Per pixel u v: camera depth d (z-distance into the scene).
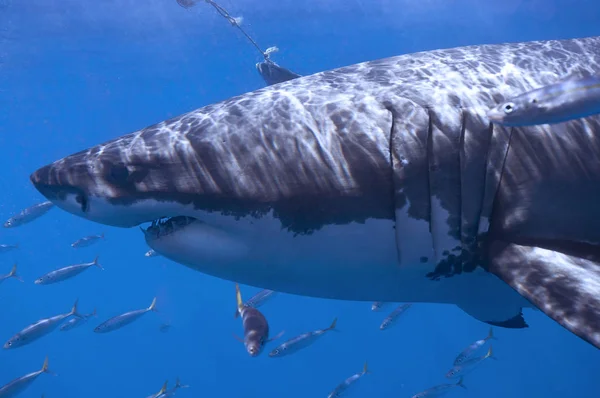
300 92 2.96
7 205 50.81
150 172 2.68
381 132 2.71
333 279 2.91
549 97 1.96
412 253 2.74
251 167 2.69
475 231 2.68
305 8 21.97
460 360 8.73
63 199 2.73
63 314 9.02
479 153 2.66
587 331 2.04
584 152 2.70
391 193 2.66
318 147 2.71
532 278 2.39
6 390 8.14
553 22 28.11
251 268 2.86
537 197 2.64
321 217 2.68
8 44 21.17
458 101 2.77
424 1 23.25
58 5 18.52
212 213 2.68
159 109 37.25
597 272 2.37
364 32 26.91
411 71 3.02
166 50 24.88
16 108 29.97
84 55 23.62
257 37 24.73
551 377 38.28
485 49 3.32
